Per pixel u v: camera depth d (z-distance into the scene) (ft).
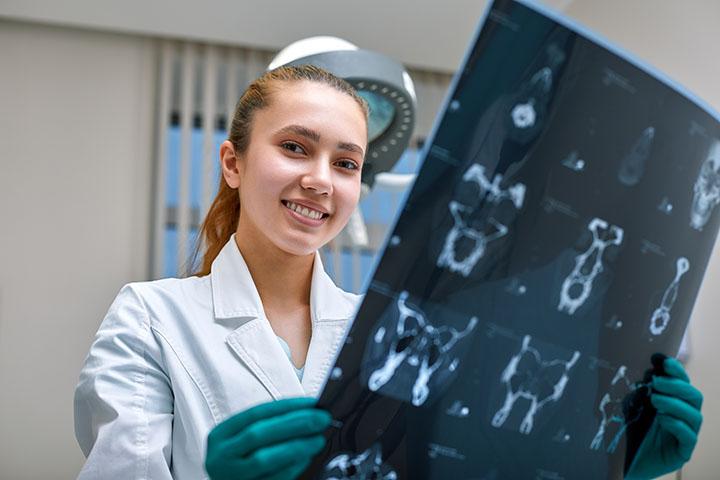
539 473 2.07
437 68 9.14
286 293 3.18
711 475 5.66
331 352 3.04
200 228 3.72
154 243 7.95
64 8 7.88
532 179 1.97
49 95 8.18
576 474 2.15
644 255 2.20
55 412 7.41
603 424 2.21
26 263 7.70
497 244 1.94
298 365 3.06
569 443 2.13
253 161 3.01
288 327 3.14
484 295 1.94
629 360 2.26
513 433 2.02
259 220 2.97
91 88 8.31
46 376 7.48
